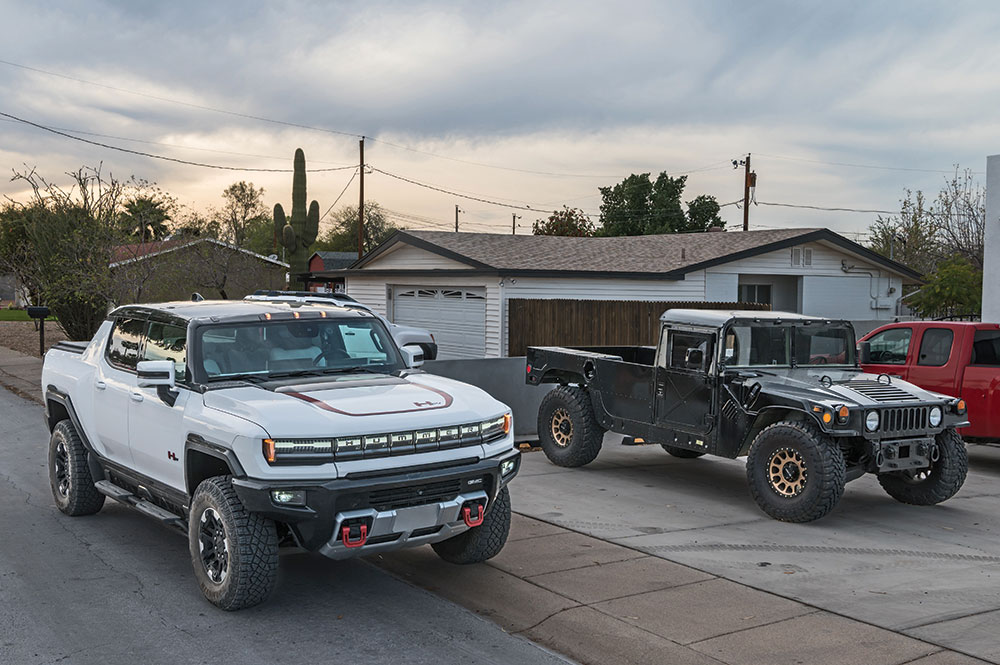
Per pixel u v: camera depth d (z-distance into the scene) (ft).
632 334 57.31
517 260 62.23
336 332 22.52
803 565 22.44
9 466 34.47
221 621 18.08
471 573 21.52
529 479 33.22
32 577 20.85
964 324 36.29
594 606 19.19
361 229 136.46
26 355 83.76
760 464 27.55
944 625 18.11
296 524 17.66
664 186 167.43
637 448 40.68
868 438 26.45
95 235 70.95
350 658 16.24
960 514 28.63
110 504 28.55
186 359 20.61
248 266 109.70
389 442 17.98
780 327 30.89
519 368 43.27
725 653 16.58
